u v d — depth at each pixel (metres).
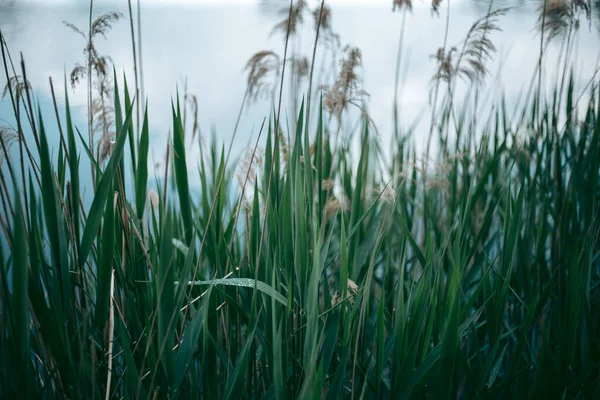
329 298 1.79
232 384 1.42
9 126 1.54
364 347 1.67
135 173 1.64
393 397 1.47
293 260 1.56
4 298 1.32
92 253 1.74
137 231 1.61
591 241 1.86
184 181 1.74
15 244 1.23
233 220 2.04
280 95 1.60
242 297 1.81
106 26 1.81
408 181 2.43
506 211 1.87
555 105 2.47
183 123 2.15
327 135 2.36
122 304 1.69
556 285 2.15
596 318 1.89
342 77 2.11
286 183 1.60
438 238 2.23
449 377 1.43
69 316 1.47
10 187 1.88
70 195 1.57
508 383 1.66
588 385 1.74
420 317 1.54
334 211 1.61
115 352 1.76
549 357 1.57
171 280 1.31
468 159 2.55
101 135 1.84
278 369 1.35
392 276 2.18
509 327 2.07
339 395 1.47
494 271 2.14
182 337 1.54
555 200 2.44
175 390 1.42
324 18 2.44
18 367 1.33
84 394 1.42
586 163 2.51
